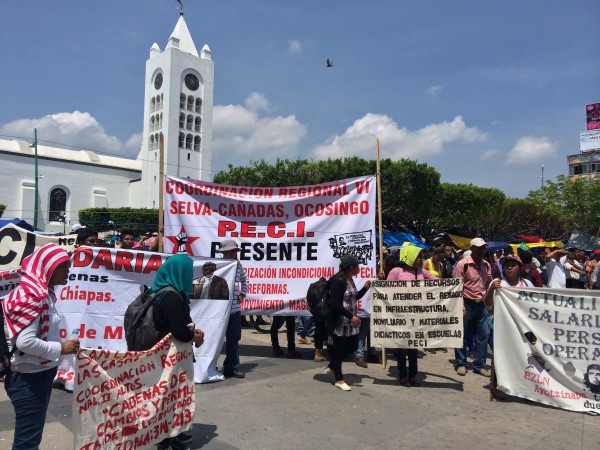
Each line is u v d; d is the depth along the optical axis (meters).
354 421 4.82
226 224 7.68
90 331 5.98
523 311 5.58
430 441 4.36
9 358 2.99
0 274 5.79
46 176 68.44
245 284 6.77
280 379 6.34
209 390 5.80
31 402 3.08
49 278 3.13
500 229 38.56
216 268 6.32
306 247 7.67
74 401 3.22
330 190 7.78
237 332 6.47
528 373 5.51
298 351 8.02
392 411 5.15
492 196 34.69
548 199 36.41
